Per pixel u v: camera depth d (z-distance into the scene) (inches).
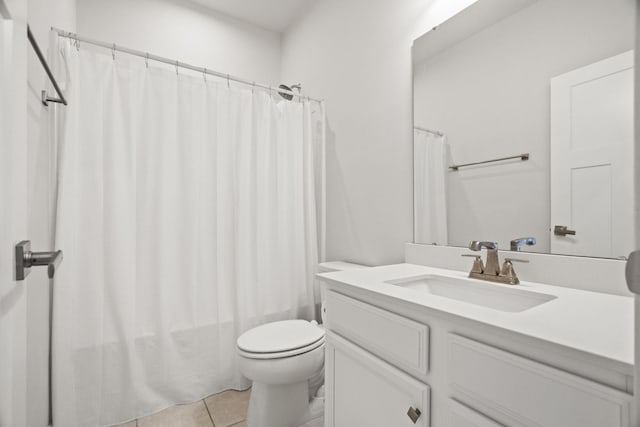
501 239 46.5
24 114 24.0
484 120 48.6
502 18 46.3
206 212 68.6
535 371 23.1
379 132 69.0
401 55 63.3
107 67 59.3
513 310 38.3
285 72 107.7
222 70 98.8
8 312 20.2
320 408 60.9
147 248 62.3
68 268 52.9
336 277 45.3
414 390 31.5
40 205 46.6
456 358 28.6
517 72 44.4
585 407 20.7
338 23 81.5
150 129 63.3
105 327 57.7
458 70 52.4
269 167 77.0
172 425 57.6
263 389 54.7
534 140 42.5
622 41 34.8
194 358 65.7
